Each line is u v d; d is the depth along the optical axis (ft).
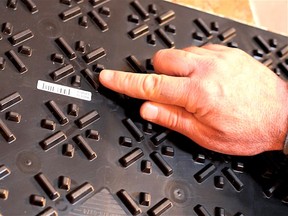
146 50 2.35
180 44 2.44
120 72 2.13
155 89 2.09
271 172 2.30
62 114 2.04
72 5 2.30
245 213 2.17
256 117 2.18
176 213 2.05
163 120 2.15
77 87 2.13
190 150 2.21
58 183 1.91
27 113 2.00
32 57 2.11
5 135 1.92
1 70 2.04
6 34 2.12
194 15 2.56
